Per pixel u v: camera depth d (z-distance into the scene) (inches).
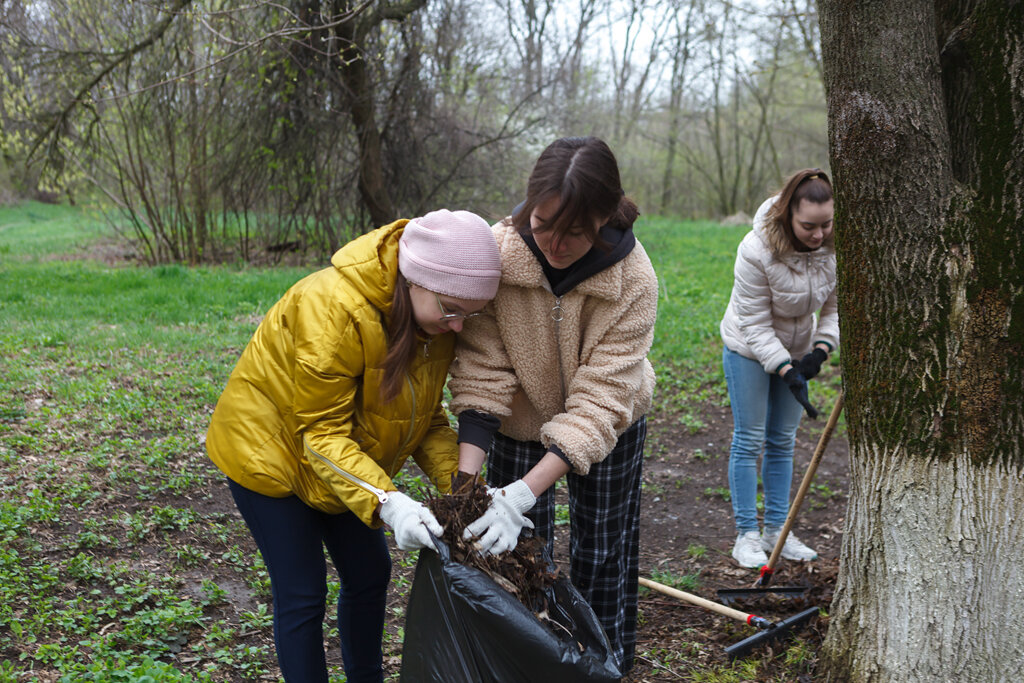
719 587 158.6
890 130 99.6
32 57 436.5
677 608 148.0
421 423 93.1
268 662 122.1
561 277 94.3
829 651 114.0
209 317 354.6
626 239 95.0
